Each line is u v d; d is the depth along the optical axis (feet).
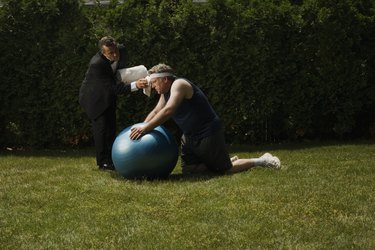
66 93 29.04
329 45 28.91
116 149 19.65
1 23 28.66
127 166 19.42
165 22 28.55
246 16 28.35
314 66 29.32
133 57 28.68
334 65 29.07
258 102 29.07
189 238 13.55
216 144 20.02
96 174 21.27
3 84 29.09
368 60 29.78
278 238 13.44
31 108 29.30
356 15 29.01
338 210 15.46
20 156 27.12
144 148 19.25
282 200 16.46
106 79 21.93
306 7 28.81
